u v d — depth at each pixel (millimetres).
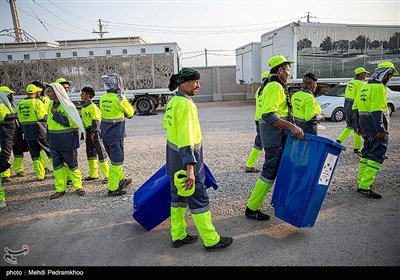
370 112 4238
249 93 23531
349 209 3980
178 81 3004
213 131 10188
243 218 3838
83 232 3621
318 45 14500
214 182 3572
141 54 15547
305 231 3455
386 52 15531
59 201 4625
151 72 15727
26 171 6566
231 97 23734
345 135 6969
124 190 4906
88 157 5578
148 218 3484
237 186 5000
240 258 2975
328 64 14820
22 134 6066
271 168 3545
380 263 2820
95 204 4465
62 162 4770
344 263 2838
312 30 14297
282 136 3455
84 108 5238
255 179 5344
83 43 16641
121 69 15625
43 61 15242
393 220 3648
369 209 3967
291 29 14164
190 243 3301
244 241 3281
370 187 4473
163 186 3441
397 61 15781
